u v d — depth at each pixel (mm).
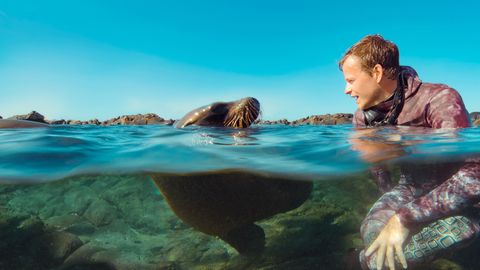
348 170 1099
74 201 1383
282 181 1244
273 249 1267
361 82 1245
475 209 934
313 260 1187
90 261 1143
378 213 1001
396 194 1068
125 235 1291
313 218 1464
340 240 1305
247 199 1221
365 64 1210
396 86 1253
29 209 1360
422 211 872
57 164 1175
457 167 955
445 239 905
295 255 1224
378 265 875
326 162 1106
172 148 1287
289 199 1312
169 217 1396
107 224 1333
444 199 870
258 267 1168
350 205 1470
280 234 1362
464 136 1139
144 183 1363
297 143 1351
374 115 1399
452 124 1153
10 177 1090
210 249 1269
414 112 1253
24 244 1181
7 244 1166
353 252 1227
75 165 1165
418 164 1048
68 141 1522
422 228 926
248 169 1099
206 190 1207
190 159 1132
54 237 1229
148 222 1363
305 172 1099
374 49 1191
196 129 1765
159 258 1188
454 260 1174
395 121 1321
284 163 1093
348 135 1424
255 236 1295
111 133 2043
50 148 1358
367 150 1083
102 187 1378
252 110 1770
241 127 1804
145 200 1387
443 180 1049
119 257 1174
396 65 1221
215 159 1117
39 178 1124
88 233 1283
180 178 1202
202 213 1257
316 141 1386
